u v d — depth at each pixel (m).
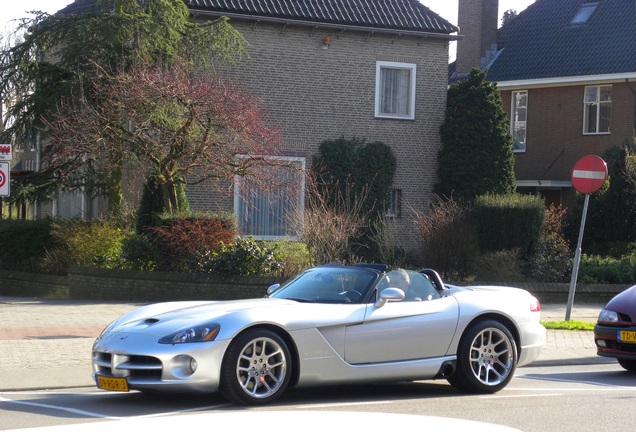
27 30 22.66
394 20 27.00
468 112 27.33
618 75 30.73
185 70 21.91
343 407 8.70
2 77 22.73
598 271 21.30
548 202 33.16
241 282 18.20
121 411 8.38
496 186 27.16
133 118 20.02
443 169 27.64
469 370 9.62
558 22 34.47
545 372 11.77
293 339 8.74
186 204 22.38
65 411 8.38
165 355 8.24
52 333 13.34
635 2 32.78
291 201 23.11
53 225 21.89
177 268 19.05
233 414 8.16
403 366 9.33
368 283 9.45
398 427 7.60
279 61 25.94
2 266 23.78
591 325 15.59
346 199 25.58
